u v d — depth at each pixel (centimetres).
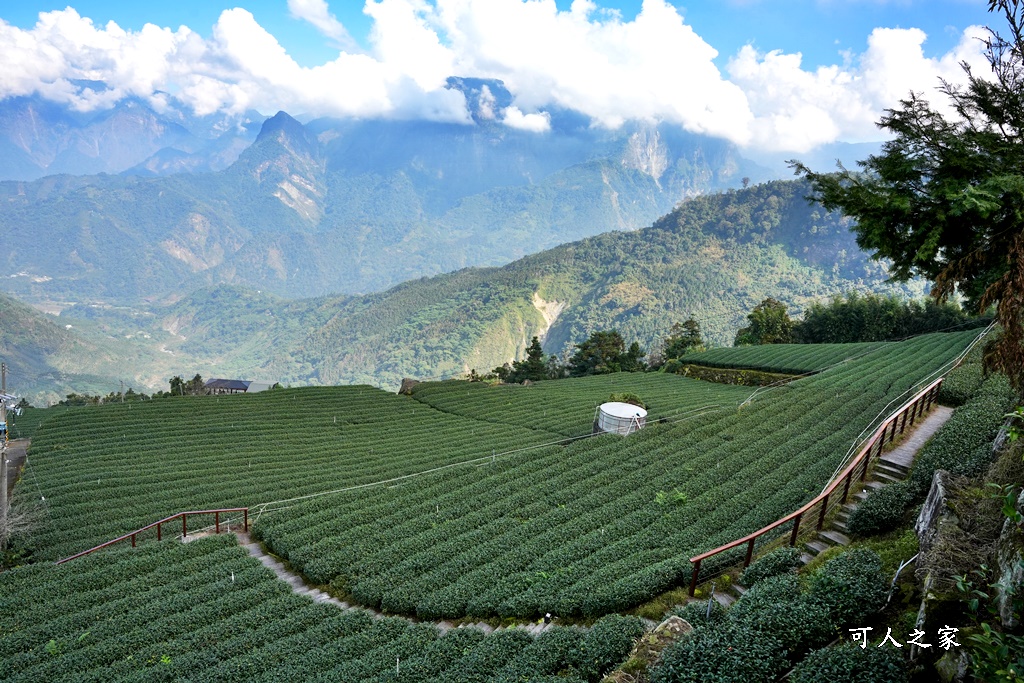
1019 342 1149
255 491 3731
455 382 7350
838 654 1012
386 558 2442
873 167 1290
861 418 3397
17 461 4525
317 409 5978
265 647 1812
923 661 988
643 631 1459
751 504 2478
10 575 2489
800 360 6756
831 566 1388
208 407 5938
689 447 3419
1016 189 1055
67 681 1703
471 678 1442
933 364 4488
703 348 10781
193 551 2659
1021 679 713
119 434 5081
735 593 1675
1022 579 893
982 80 1165
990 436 1941
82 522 3353
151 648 1861
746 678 1052
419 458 4281
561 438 4697
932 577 1083
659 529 2366
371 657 1664
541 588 1953
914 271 1336
